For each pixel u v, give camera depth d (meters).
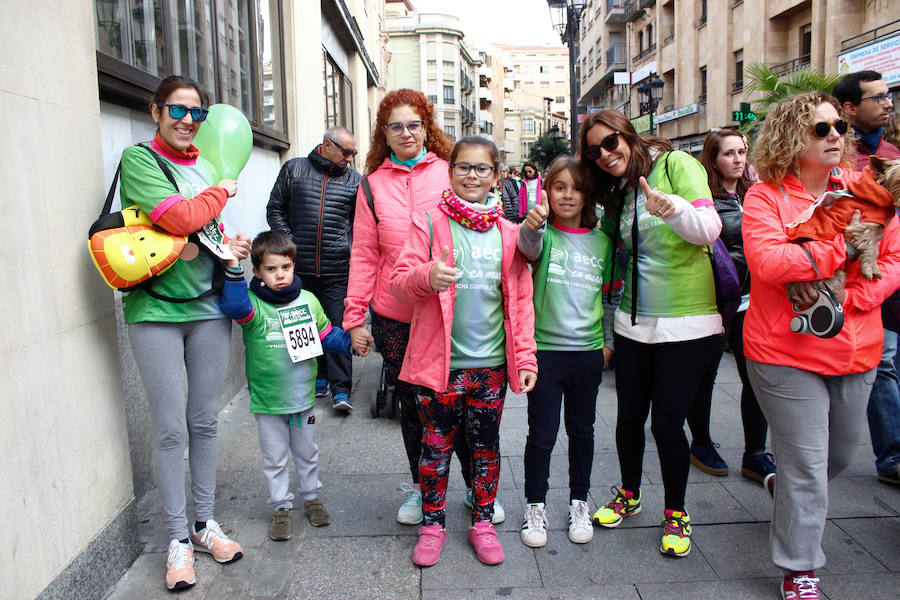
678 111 25.14
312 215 4.69
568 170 2.73
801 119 2.28
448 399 2.70
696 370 2.66
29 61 2.13
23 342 2.05
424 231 2.64
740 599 2.47
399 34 62.34
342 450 3.98
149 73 3.72
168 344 2.56
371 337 3.05
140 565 2.71
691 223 2.44
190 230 2.44
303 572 2.68
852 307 2.29
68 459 2.27
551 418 2.85
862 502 3.17
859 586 2.52
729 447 3.91
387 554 2.82
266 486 3.49
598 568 2.69
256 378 2.96
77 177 2.40
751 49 19.62
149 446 3.47
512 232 2.70
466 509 3.23
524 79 119.69
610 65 36.72
